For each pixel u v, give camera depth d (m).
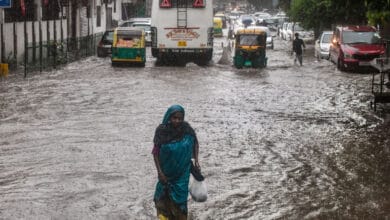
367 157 12.69
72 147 13.38
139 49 34.22
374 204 9.55
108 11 66.56
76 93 22.17
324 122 16.84
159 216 7.70
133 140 14.14
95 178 10.97
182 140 7.58
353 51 31.14
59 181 10.77
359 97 21.88
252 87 24.52
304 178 11.09
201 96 21.48
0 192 10.12
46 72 30.59
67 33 42.31
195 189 7.78
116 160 12.26
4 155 12.67
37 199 9.76
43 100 20.44
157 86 24.36
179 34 34.66
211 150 13.24
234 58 34.75
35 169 11.56
